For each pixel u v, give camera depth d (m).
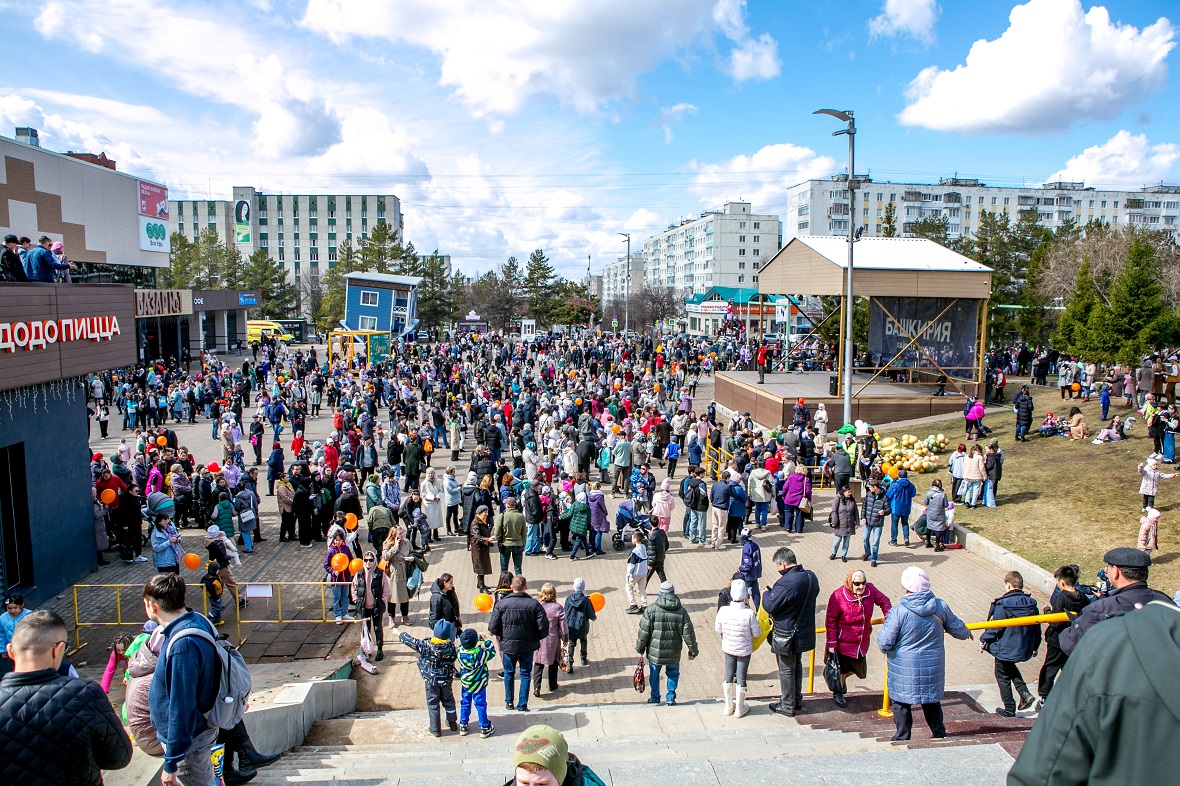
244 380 37.72
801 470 18.25
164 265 48.56
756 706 9.22
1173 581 13.02
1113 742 1.82
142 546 17.12
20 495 13.75
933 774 5.62
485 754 7.97
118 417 35.25
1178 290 46.47
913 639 6.73
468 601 14.23
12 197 32.81
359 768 6.97
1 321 12.39
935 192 118.19
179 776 4.57
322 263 129.88
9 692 3.50
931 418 28.73
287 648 12.32
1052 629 7.95
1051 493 18.27
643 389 36.97
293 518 17.70
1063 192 122.38
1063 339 36.31
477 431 24.16
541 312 93.81
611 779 5.64
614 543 17.28
